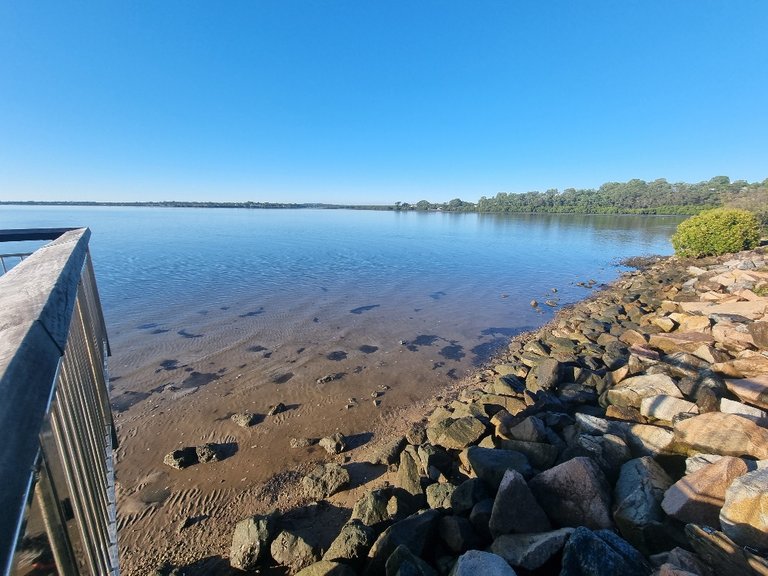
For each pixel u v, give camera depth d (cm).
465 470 554
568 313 1617
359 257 3145
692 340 845
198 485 608
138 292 1761
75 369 233
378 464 644
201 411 809
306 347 1171
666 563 284
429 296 1895
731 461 365
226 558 482
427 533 407
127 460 664
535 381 798
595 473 404
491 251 3803
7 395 91
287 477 625
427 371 1034
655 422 562
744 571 294
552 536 343
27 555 121
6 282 164
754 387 539
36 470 106
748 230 2275
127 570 473
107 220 7288
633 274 2523
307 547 454
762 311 943
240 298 1723
